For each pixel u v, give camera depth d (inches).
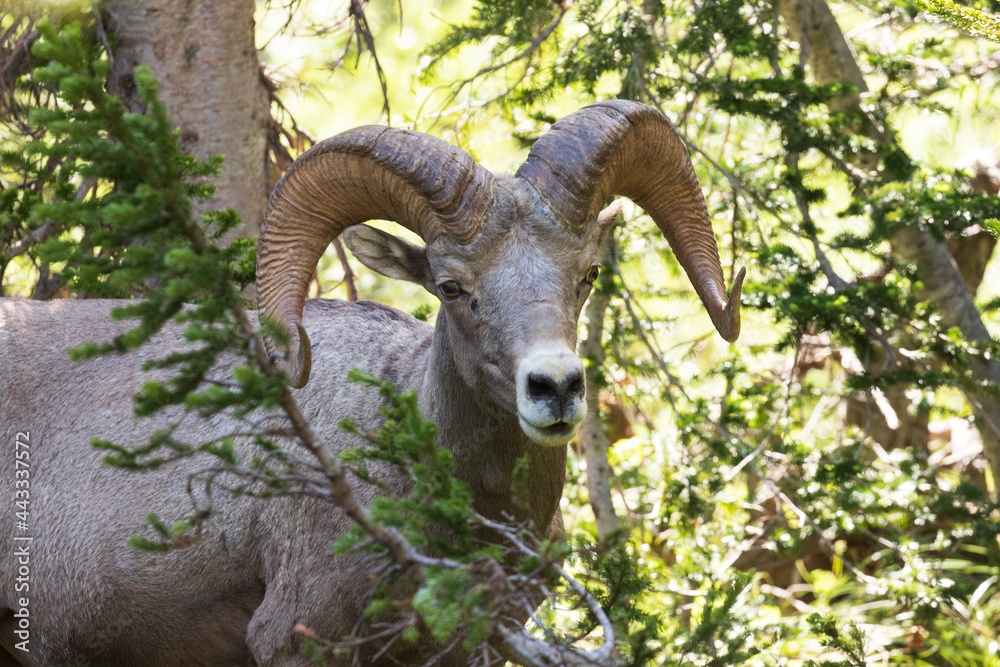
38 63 490.6
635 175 339.3
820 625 415.8
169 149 225.0
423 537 232.7
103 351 225.8
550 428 273.3
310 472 339.6
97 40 498.0
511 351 283.1
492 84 655.1
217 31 491.2
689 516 518.6
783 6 560.7
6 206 423.2
